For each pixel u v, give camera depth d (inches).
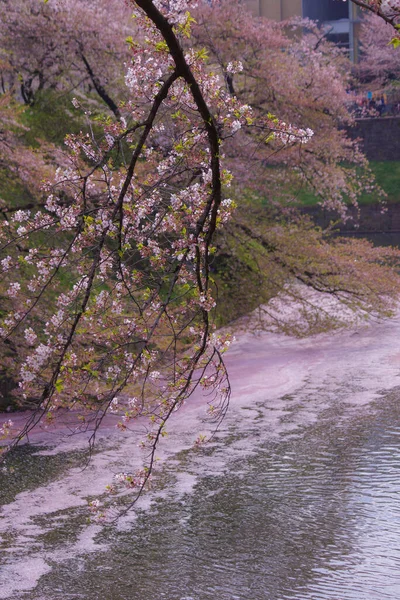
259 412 489.4
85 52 736.3
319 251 728.3
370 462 382.0
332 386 548.1
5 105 571.2
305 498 337.1
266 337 740.0
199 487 357.7
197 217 198.5
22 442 440.5
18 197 622.2
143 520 320.2
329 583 254.4
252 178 751.1
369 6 141.4
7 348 481.7
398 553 277.0
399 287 735.7
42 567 275.7
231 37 757.9
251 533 301.0
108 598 249.3
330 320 728.3
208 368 620.7
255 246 757.3
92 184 211.2
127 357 208.7
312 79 784.3
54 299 471.5
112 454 414.3
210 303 194.7
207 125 180.4
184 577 263.4
